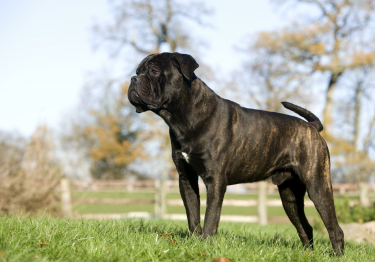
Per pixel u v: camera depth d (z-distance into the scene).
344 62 24.89
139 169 35.66
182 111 4.76
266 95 23.41
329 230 5.21
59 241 3.91
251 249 4.34
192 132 4.73
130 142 26.30
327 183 5.29
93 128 27.05
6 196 9.98
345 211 10.58
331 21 24.77
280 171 5.38
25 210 10.13
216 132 4.75
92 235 4.46
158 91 4.80
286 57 24.91
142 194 29.06
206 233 4.55
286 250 4.52
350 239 8.47
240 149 4.98
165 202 17.08
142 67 4.97
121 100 25.25
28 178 10.55
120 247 3.99
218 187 4.71
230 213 23.64
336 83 26.72
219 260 3.69
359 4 24.48
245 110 5.20
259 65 24.06
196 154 4.73
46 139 11.46
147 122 20.03
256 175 5.24
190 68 4.63
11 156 10.76
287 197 5.77
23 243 3.79
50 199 10.86
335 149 22.16
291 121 5.40
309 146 5.27
